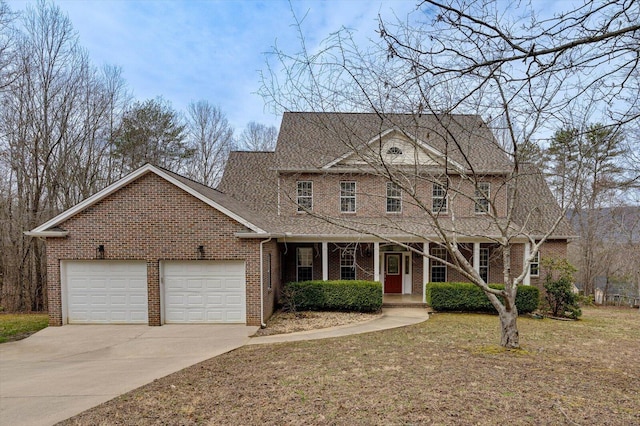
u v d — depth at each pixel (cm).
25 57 1794
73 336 1066
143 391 629
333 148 1408
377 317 1344
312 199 1680
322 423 459
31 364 834
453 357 770
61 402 595
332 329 1144
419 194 1669
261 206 1734
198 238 1191
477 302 1419
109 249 1187
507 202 1652
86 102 2078
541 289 1655
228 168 1980
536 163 980
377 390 569
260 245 1188
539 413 474
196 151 3238
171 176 1187
